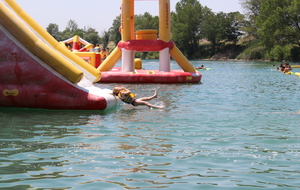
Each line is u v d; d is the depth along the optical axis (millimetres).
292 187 4586
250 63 56125
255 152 6066
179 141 6723
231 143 6609
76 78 9727
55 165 5363
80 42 32625
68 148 6242
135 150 6137
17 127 7801
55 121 8422
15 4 11375
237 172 5121
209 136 7105
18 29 9688
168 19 20406
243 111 9969
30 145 6430
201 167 5316
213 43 90938
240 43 91312
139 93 13953
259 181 4789
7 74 9789
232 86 17188
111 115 9195
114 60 20984
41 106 9852
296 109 10352
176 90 15164
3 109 9836
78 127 7840
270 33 62938
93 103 9703
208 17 91500
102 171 5121
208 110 10094
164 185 4629
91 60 24062
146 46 20062
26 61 9750
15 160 5586
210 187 4582
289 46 63969
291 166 5383
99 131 7492
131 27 21625
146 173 5055
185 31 93125
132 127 7863
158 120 8625
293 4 60062
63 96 9758
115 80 18672
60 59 9742
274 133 7375
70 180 4777
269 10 64062
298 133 7371
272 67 40406
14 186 4555
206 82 19500
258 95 13656
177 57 20531
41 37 11453
